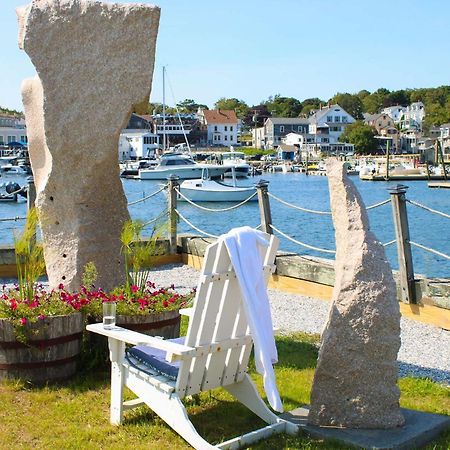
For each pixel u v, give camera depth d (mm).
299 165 91438
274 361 4305
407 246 8164
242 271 4227
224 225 30859
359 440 4277
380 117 127438
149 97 6418
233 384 4836
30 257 5883
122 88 6328
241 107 171750
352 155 108562
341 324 4465
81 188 6422
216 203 38562
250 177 75000
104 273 6586
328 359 4500
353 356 4449
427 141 113375
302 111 165875
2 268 10664
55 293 5992
